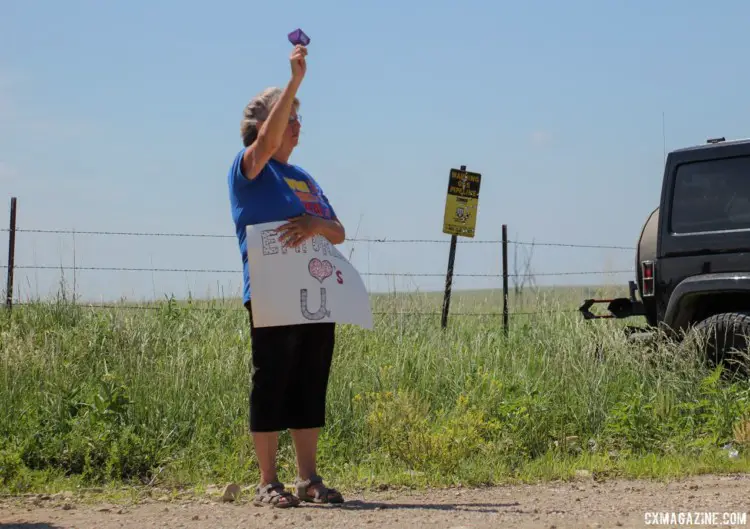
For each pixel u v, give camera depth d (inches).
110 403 283.7
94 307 414.3
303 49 197.0
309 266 205.2
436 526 184.4
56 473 257.1
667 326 343.0
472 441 276.1
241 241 208.8
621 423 300.0
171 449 277.4
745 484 239.3
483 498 227.1
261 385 209.0
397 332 405.4
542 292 452.8
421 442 268.8
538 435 297.7
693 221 339.6
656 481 251.0
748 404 296.0
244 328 405.7
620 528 184.2
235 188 208.5
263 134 199.6
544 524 186.5
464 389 327.0
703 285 330.3
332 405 301.7
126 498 229.9
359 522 188.4
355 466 269.9
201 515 201.0
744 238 325.4
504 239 453.7
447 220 450.3
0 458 252.2
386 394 291.9
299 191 209.2
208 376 318.7
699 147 342.6
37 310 403.2
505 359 363.6
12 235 412.5
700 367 324.2
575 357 349.7
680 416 305.4
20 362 326.6
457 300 466.0
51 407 289.1
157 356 354.9
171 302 422.6
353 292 210.7
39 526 190.9
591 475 261.0
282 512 202.1
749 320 318.3
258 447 211.5
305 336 210.8
